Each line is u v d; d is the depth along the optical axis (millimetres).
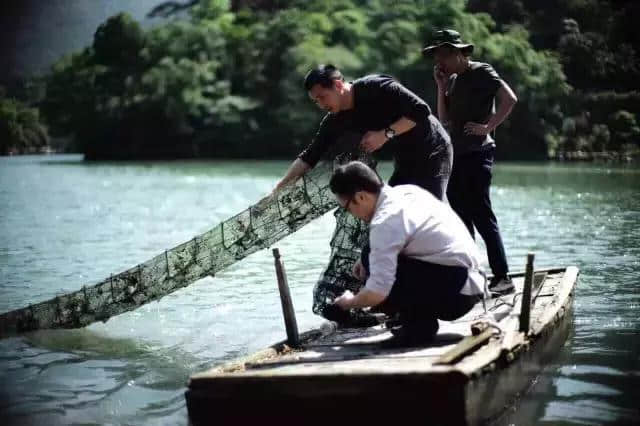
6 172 34906
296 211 6145
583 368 5270
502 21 52281
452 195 6691
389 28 50062
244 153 51500
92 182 27719
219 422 4164
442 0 49281
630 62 49312
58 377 5418
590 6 50781
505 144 47125
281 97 51125
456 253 4707
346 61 49469
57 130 59906
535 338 4941
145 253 11102
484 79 6586
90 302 6582
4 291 8406
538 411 4469
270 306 7477
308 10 55938
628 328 6305
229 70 54312
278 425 4078
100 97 55875
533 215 15484
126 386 5188
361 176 4676
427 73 49000
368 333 5469
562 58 49156
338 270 5836
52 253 11133
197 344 6230
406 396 3881
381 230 4520
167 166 41031
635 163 41281
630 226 13484
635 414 4422
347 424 3984
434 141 5672
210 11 59500
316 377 3992
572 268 7348
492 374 4176
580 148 46875
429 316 4852
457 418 3824
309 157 6059
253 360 4754
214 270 6395
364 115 5660
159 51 55938
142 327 6828
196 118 52656
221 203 19141
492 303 6195
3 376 5449
